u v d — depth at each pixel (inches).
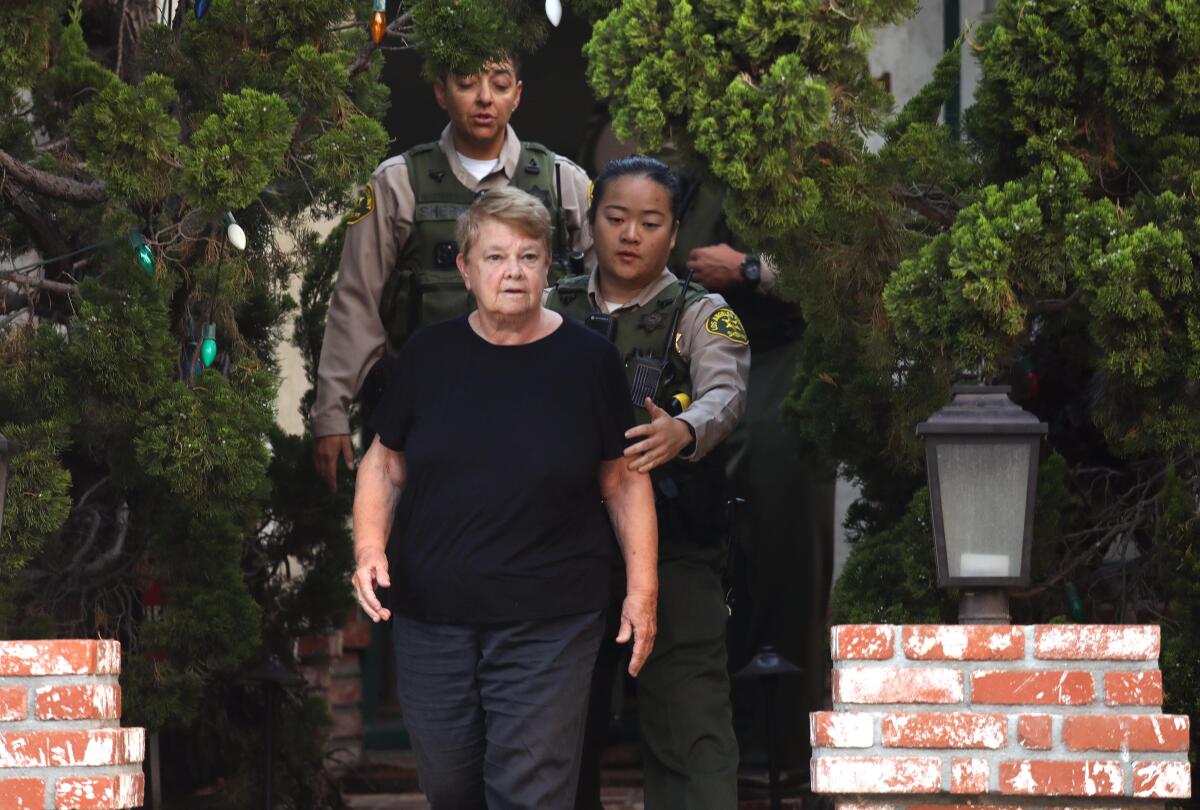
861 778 426.3
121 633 647.8
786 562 774.5
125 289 539.2
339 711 935.0
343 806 769.6
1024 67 482.3
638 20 466.6
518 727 461.4
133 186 500.1
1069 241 466.3
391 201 625.3
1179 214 470.3
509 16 561.0
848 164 497.4
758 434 772.6
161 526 621.6
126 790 433.4
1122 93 470.9
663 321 544.1
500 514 459.8
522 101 1142.3
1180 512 546.0
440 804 492.7
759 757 784.9
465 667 467.5
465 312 616.1
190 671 618.2
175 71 563.8
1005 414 443.5
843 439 621.9
